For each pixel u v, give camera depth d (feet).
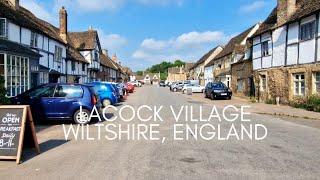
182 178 20.81
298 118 55.26
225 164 24.22
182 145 31.22
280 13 82.17
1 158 24.63
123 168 23.06
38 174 21.68
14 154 24.57
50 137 35.27
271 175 21.56
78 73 135.44
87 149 29.27
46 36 94.73
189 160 25.36
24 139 27.43
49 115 44.91
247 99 104.83
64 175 21.43
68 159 25.62
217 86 107.55
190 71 319.88
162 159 25.64
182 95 135.64
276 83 83.66
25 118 25.54
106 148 29.71
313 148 30.17
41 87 46.37
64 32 121.80
